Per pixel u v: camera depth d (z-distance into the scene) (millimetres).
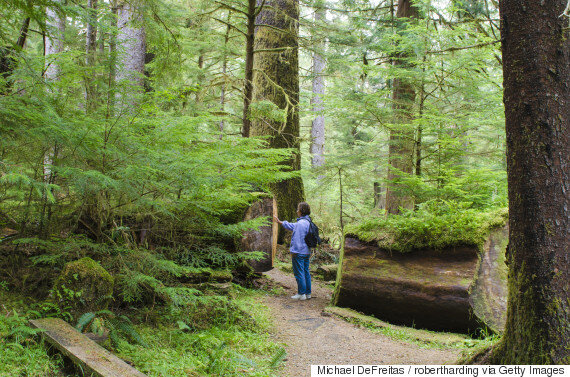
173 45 8359
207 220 5660
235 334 4840
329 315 6211
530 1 3148
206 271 6238
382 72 9352
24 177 3164
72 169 3965
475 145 9852
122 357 3578
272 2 11227
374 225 6719
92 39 6746
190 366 3764
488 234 5910
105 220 5090
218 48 11531
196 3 9156
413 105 9461
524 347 3076
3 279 4641
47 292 4465
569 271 3012
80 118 4570
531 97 3121
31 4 3771
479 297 5602
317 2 12930
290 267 9258
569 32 3137
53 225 4859
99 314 4016
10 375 2863
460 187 8633
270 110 8719
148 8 7562
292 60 11367
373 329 5727
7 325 3500
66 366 3254
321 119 20859
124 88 4809
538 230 3059
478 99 8828
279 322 5773
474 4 11273
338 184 12148
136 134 4992
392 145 9984
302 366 4293
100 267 4191
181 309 5062
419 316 5855
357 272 6367
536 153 3092
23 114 3828
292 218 10914
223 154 5449
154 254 5207
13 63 4461
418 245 6098
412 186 8727
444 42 8672
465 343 5105
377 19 14398
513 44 3236
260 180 6203
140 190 4652
